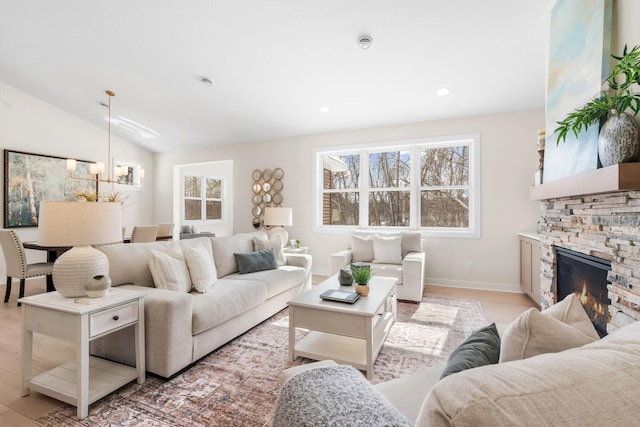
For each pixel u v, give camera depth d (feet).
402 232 14.23
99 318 5.56
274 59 11.23
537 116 13.20
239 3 8.91
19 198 15.79
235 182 19.66
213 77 12.68
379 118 15.11
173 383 6.38
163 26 10.11
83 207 5.85
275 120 16.11
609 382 1.37
